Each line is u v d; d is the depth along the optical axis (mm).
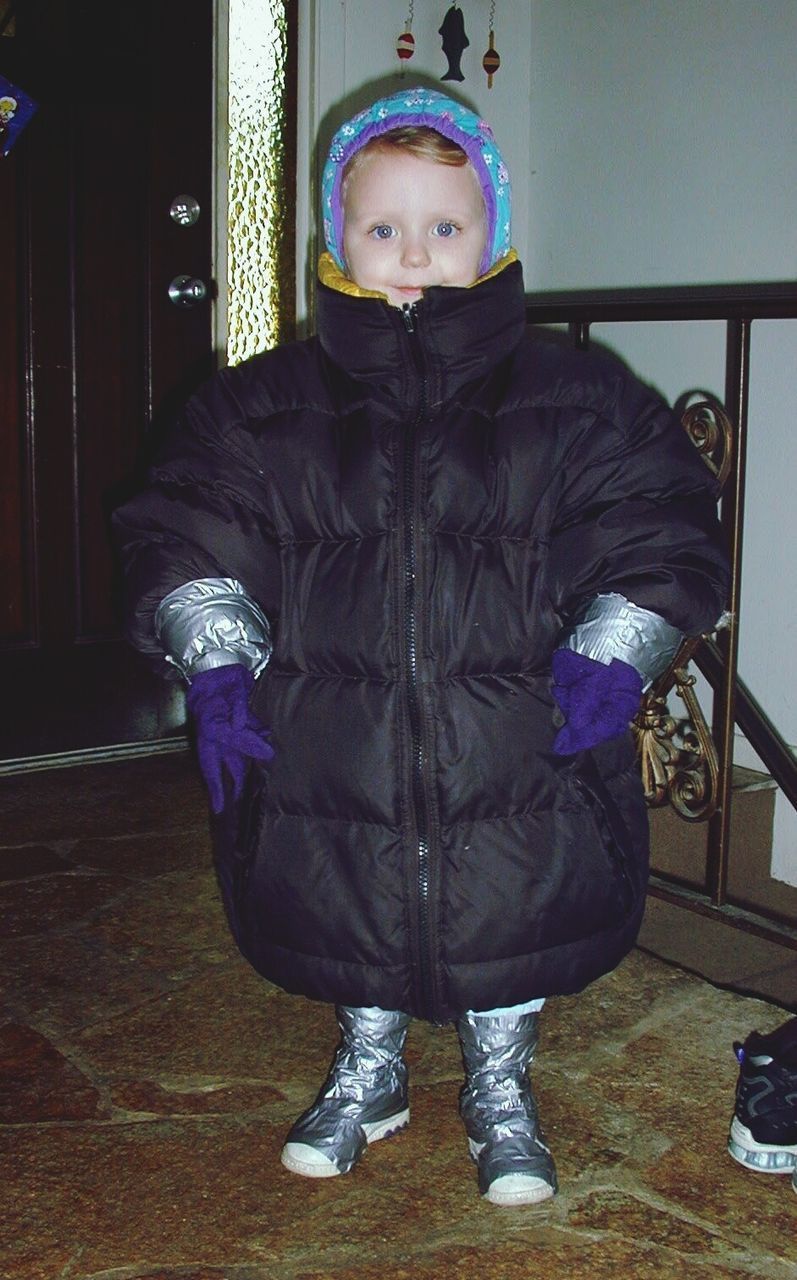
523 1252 1494
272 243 3600
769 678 3354
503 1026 1589
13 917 2482
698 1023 2025
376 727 1426
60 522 3414
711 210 3371
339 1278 1451
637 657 1369
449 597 1423
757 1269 1470
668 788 2514
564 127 3744
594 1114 1777
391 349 1444
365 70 3572
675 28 3402
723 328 3336
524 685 1458
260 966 1549
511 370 1499
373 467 1440
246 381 1535
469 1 3682
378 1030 1659
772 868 3371
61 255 3295
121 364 3426
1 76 3146
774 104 3189
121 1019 2074
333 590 1452
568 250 3785
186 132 3424
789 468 3240
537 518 1456
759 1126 1639
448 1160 1672
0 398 3279
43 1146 1706
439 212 1485
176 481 1498
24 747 3447
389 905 1439
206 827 3014
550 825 1456
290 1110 1796
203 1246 1506
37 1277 1453
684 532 1403
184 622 1419
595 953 1504
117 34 3291
